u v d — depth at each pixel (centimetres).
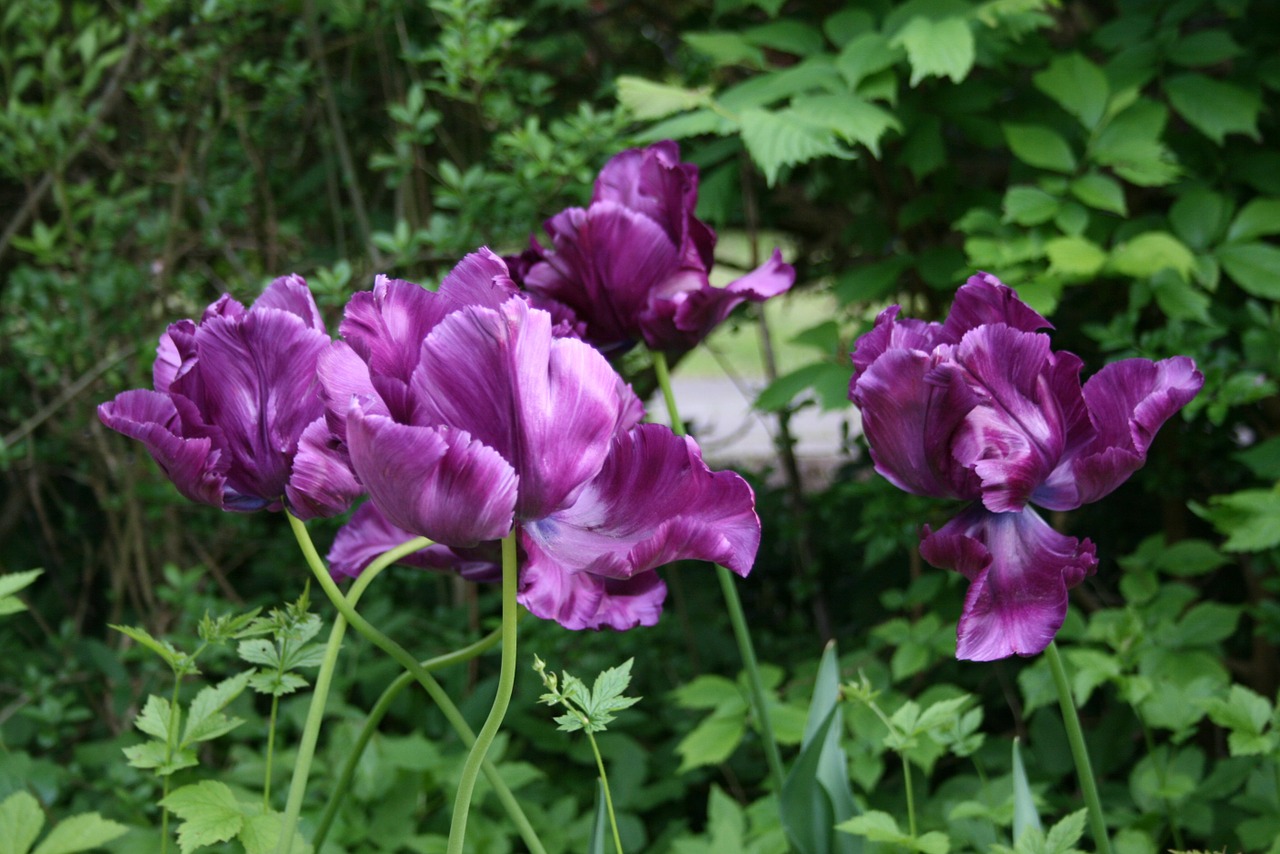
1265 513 112
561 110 193
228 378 75
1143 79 142
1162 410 79
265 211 191
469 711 152
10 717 154
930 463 80
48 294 168
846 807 92
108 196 184
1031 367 79
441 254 147
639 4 193
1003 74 151
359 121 194
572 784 152
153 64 188
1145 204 168
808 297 212
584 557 74
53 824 130
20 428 187
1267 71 145
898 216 165
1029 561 80
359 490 75
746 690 127
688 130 125
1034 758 142
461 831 73
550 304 93
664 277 94
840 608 210
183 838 79
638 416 77
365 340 71
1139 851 100
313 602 172
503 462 70
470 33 138
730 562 74
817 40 146
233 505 77
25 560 206
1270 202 137
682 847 109
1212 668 121
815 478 275
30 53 164
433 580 181
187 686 155
